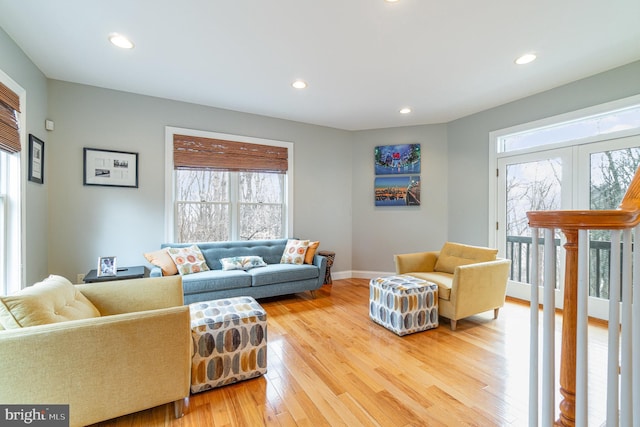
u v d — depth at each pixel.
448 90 3.21
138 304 1.95
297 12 1.93
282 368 2.00
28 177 2.47
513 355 2.18
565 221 0.85
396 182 4.56
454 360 2.10
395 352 2.22
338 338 2.47
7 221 2.27
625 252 0.80
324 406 1.60
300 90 3.21
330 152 4.62
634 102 2.61
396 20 2.01
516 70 2.75
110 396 1.33
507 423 1.47
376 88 3.16
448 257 3.24
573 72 2.80
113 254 3.21
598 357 2.16
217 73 2.81
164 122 3.46
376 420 1.49
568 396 1.03
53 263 2.95
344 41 2.27
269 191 4.22
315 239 4.52
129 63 2.62
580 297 0.84
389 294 2.63
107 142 3.17
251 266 3.47
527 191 3.49
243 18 1.99
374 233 4.71
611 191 2.80
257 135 4.04
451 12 1.93
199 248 3.46
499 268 2.82
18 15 1.95
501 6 1.87
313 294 3.76
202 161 3.67
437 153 4.39
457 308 2.59
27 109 2.47
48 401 1.23
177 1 1.82
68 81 2.98
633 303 0.80
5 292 2.24
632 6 1.88
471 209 4.04
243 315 1.86
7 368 1.17
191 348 1.67
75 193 3.03
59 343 1.23
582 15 1.97
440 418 1.51
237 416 1.52
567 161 3.11
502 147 3.75
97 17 1.98
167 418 1.51
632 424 0.81
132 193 3.29
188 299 2.91
